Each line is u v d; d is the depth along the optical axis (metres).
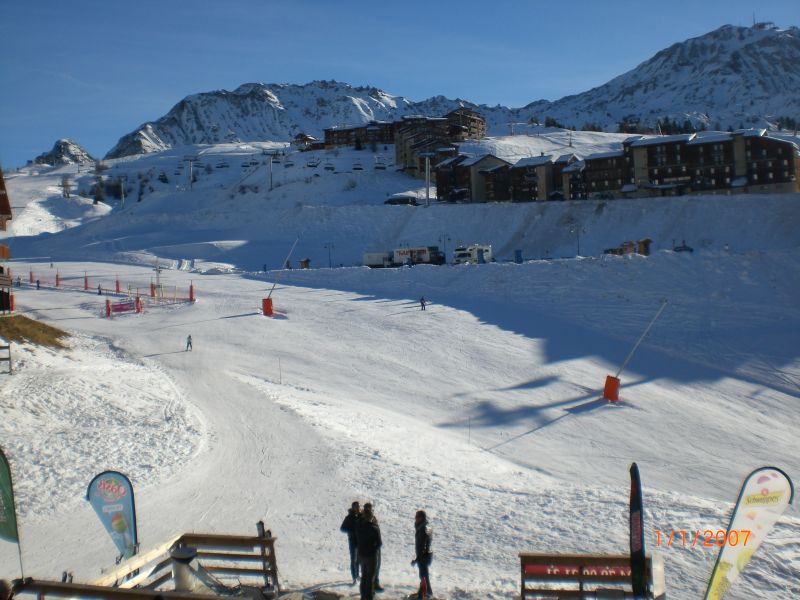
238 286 83.00
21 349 43.31
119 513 13.14
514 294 69.50
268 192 168.25
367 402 41.72
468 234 113.88
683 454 34.12
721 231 93.94
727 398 43.97
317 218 128.75
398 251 93.44
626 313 61.19
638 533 10.46
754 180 113.62
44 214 186.50
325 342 56.22
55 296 80.12
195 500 22.53
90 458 27.25
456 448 32.94
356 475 25.42
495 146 184.25
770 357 50.75
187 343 55.97
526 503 21.69
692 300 62.00
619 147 193.00
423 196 150.25
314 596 13.41
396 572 15.74
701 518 19.27
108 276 93.94
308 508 21.52
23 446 27.88
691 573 15.19
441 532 18.84
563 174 130.25
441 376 47.03
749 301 60.94
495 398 42.50
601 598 12.52
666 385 45.88
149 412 35.06
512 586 14.46
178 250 118.12
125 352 53.78
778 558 15.62
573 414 39.84
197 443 30.09
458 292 72.94
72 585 10.45
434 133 182.75
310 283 83.38
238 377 46.00
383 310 66.44
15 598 14.75
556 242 105.12
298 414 35.56
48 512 21.67
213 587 12.88
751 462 33.31
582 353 52.22
